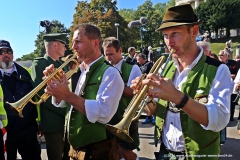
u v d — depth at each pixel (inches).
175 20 74.2
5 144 123.9
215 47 1446.9
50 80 85.4
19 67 141.3
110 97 84.9
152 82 65.0
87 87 88.9
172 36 75.1
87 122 88.1
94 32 90.6
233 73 270.1
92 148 89.3
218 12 1691.7
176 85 80.3
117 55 147.2
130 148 140.3
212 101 70.5
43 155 195.3
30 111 133.5
